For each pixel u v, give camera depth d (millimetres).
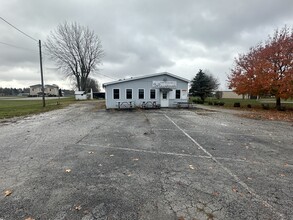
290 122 11789
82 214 2697
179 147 6031
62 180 3734
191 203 2967
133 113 16359
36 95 91875
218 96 53000
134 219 2598
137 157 5074
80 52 45781
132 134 7875
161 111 18281
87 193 3256
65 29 43375
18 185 3525
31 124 10438
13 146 6090
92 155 5219
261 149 5875
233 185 3553
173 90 22375
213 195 3201
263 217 2637
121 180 3742
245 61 21828
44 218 2605
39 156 5133
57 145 6207
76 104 29062
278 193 3271
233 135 7836
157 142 6617
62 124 10430
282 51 18312
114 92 21188
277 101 20516
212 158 5035
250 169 4309
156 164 4586
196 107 23672
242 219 2594
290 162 4762
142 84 21641
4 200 3031
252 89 20094
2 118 12898
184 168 4352
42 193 3248
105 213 2723
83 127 9492
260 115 15539
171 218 2613
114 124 10430
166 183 3627
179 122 11273
